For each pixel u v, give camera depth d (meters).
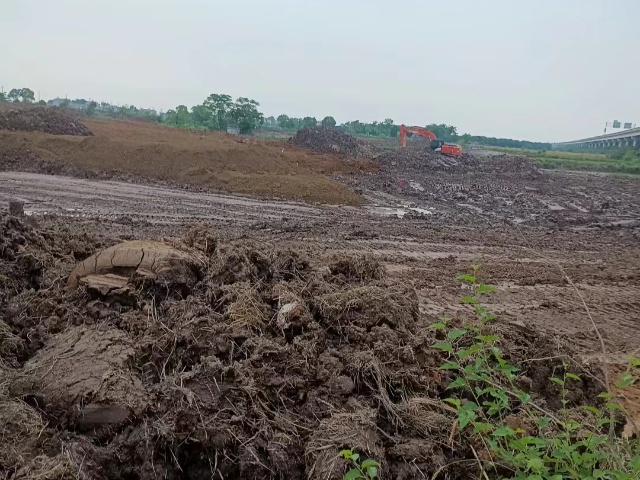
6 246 5.25
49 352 3.88
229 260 4.74
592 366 4.91
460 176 32.31
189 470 3.27
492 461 3.37
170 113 52.22
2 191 15.45
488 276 9.87
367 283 5.11
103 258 4.79
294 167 24.45
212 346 3.88
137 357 3.84
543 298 8.89
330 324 4.31
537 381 4.54
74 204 14.33
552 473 3.34
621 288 9.83
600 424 3.69
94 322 4.36
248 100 50.94
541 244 13.76
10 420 3.17
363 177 26.88
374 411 3.54
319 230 13.04
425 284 9.00
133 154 21.22
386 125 71.56
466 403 3.85
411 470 3.27
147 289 4.60
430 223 15.80
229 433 3.30
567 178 38.19
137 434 3.24
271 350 3.84
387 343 4.09
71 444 3.13
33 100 49.44
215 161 21.66
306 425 3.52
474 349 3.73
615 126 117.12
